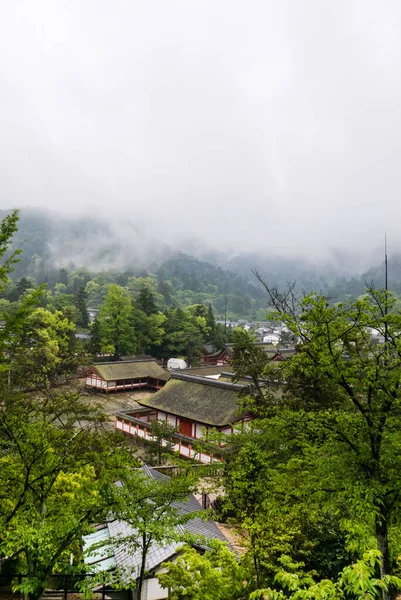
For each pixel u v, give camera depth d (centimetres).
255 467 1142
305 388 2005
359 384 1129
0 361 870
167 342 7550
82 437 1402
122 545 1328
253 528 1022
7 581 1105
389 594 954
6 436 1102
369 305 1086
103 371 5353
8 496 1039
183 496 988
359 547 956
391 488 994
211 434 1395
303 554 1284
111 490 922
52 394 2791
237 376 2427
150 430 3178
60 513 980
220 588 884
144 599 1191
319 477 1069
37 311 5269
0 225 798
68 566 939
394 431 1032
